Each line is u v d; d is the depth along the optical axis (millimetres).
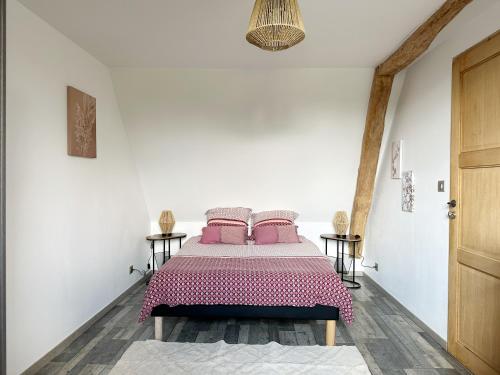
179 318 3150
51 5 2217
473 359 2227
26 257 2203
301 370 2266
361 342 2699
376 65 3350
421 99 3082
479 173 2221
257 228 4176
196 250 3617
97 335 2801
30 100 2275
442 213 2662
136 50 3008
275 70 3434
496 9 2074
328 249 4762
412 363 2377
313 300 2662
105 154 3404
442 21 2283
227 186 4434
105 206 3379
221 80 3508
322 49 2953
